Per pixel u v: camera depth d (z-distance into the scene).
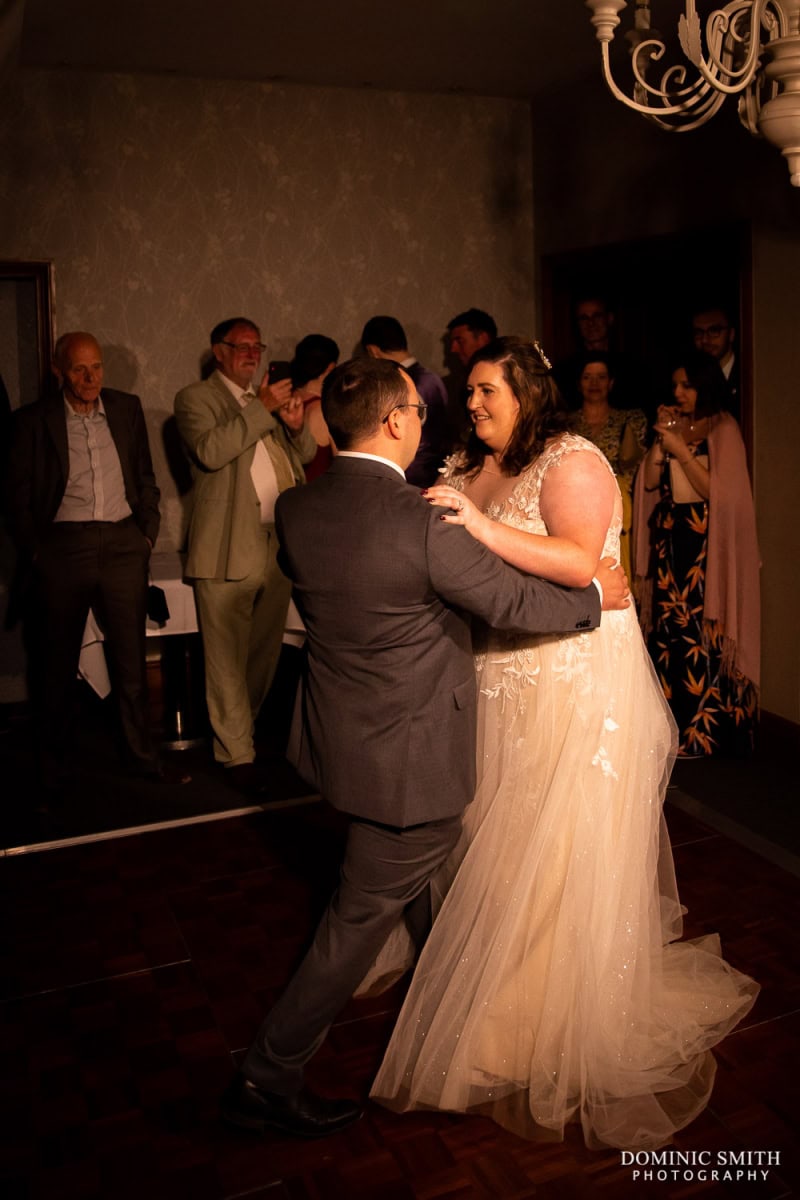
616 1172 2.13
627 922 2.35
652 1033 2.44
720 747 4.25
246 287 5.14
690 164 4.48
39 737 3.94
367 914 2.11
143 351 5.03
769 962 2.80
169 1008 2.71
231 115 5.00
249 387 4.22
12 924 3.14
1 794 4.11
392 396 2.03
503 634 2.33
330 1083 2.42
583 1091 2.22
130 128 4.86
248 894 3.28
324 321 5.29
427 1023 2.36
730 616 4.12
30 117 4.72
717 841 3.49
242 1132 2.26
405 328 5.43
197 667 4.74
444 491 2.06
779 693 4.29
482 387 2.28
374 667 2.04
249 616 4.16
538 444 2.27
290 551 2.09
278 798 4.00
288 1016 2.14
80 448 3.91
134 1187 2.12
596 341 5.18
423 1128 2.28
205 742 4.58
